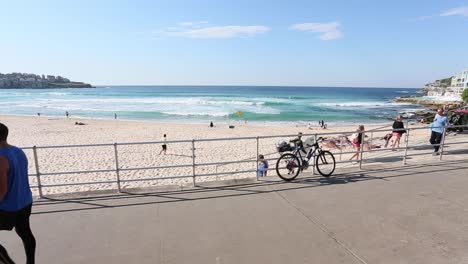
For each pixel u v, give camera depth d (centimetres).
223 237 416
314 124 3634
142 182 1201
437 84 15988
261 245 396
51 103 6406
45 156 1711
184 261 362
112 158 1672
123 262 362
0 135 297
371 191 588
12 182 305
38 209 509
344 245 395
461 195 564
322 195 568
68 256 376
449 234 422
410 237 414
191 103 6222
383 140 1775
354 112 4962
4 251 298
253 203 533
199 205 525
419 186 614
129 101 6744
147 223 459
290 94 10631
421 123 3061
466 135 1323
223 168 1434
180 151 1877
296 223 457
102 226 450
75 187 1143
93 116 4419
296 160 678
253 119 4128
